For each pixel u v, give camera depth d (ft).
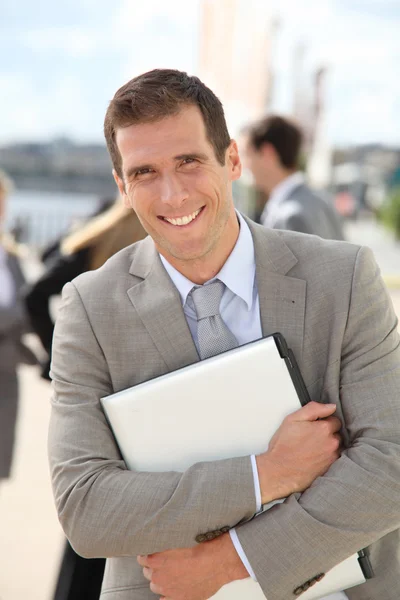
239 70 23.40
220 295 5.62
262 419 5.23
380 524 4.96
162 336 5.57
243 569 5.06
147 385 5.37
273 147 12.50
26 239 41.68
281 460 5.09
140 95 5.16
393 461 5.00
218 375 5.27
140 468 5.34
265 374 5.23
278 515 5.04
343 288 5.39
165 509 5.01
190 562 5.10
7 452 13.03
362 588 5.37
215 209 5.31
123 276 5.78
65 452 5.41
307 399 5.25
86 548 5.21
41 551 11.97
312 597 5.21
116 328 5.61
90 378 5.61
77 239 10.01
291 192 12.49
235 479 5.05
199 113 5.22
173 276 5.67
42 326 10.41
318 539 4.94
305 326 5.42
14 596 10.49
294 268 5.57
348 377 5.33
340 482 5.01
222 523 5.02
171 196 5.16
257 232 5.70
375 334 5.35
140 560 5.26
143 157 5.16
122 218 9.82
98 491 5.18
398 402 5.20
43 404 19.77
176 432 5.30
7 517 13.20
